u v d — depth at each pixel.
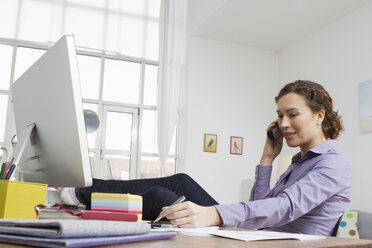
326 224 1.24
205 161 5.11
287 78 5.51
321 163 1.23
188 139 5.09
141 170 5.30
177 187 1.91
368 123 3.96
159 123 4.99
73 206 0.90
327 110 1.40
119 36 5.28
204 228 0.88
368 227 3.47
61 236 0.47
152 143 5.42
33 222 0.50
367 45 4.13
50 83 1.00
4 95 4.89
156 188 1.52
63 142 0.96
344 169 1.23
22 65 5.01
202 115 5.22
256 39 5.37
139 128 5.37
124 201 0.91
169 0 5.20
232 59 5.52
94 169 5.10
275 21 4.79
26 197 0.89
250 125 5.44
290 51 5.48
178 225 0.88
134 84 5.48
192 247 0.54
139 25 5.40
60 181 1.02
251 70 5.59
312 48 5.02
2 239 0.52
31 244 0.48
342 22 4.52
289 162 4.38
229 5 4.42
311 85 1.40
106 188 2.32
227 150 5.25
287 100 1.39
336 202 1.23
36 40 4.93
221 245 0.57
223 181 5.16
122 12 5.34
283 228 1.30
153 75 5.57
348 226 3.61
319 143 1.39
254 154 5.39
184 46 5.17
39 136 1.07
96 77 5.31
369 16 4.14
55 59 0.97
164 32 5.18
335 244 0.61
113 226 0.55
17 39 4.88
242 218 0.94
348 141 4.23
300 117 1.36
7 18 4.88
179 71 5.08
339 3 4.25
